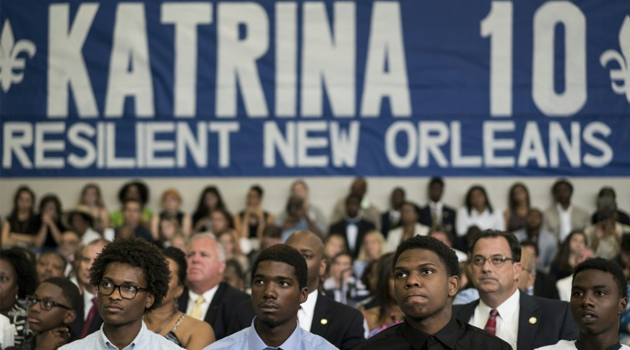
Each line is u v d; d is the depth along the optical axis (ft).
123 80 43.06
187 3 42.96
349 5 42.68
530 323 19.17
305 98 42.88
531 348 18.89
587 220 41.63
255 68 42.91
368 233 35.81
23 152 43.19
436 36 42.42
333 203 43.19
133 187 42.65
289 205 40.16
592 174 42.04
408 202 40.88
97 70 43.06
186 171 43.19
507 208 42.45
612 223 36.09
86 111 43.11
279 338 15.87
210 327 20.04
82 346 15.28
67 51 43.11
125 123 43.14
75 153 43.19
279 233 35.73
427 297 14.89
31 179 43.19
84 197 42.50
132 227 39.70
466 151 42.50
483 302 19.71
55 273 25.81
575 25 41.86
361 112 42.78
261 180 43.24
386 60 42.57
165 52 43.04
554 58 41.98
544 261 39.32
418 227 40.93
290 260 15.83
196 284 22.95
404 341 15.42
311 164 43.01
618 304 15.97
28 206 42.04
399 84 42.60
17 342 20.92
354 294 29.55
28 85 43.11
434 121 42.55
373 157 42.88
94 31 43.11
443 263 15.15
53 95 43.11
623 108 41.78
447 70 42.42
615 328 16.01
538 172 42.27
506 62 42.16
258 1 42.91
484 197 41.93
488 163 42.42
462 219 42.04
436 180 42.32
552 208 41.88
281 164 43.04
